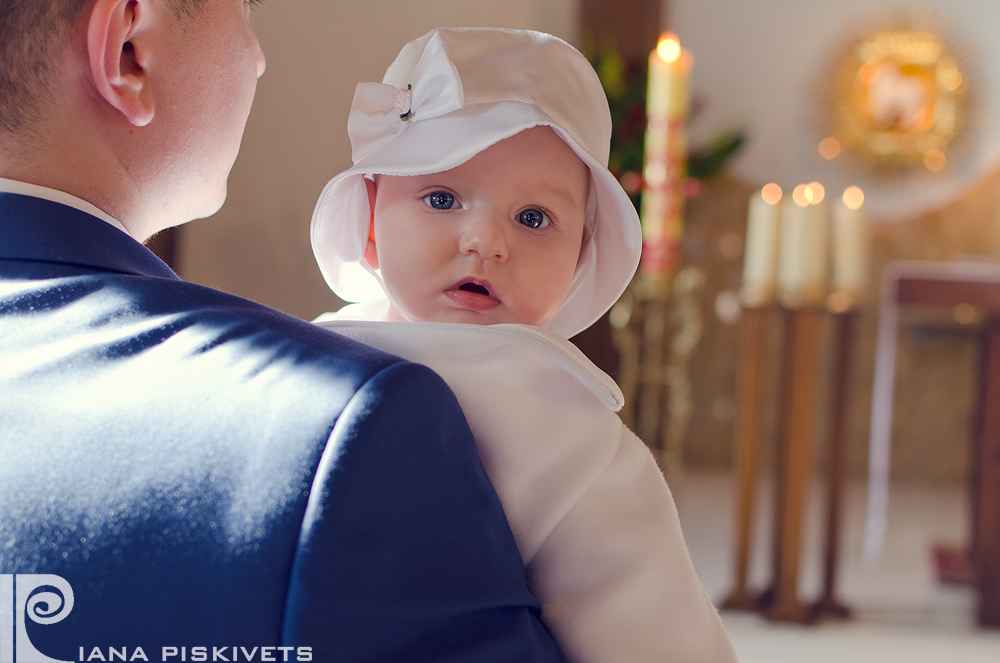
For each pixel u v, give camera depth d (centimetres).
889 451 496
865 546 382
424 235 70
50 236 53
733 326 502
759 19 514
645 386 407
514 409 59
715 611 65
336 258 84
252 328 47
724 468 508
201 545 41
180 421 44
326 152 375
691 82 518
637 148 390
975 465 315
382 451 42
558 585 61
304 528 40
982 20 507
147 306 49
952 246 506
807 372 280
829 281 316
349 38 379
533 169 70
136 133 61
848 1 511
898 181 510
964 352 491
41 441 45
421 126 71
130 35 59
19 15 55
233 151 69
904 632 281
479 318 70
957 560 346
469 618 47
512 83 69
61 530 42
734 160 513
